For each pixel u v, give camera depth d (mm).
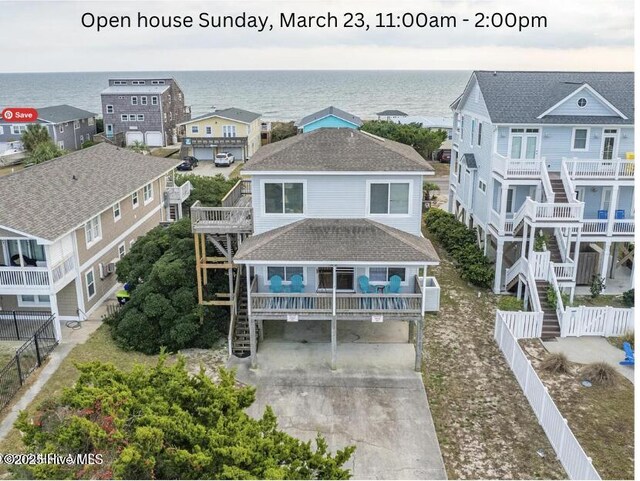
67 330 21938
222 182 39375
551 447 15070
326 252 18875
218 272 22812
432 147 56031
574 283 23062
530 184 24875
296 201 20953
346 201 20922
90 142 66938
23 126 64062
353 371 19062
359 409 16891
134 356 20250
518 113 25781
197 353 20562
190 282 21625
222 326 21875
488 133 27125
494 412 16703
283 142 24531
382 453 14867
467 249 28641
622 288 25766
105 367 12656
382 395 17641
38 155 50125
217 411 11570
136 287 22484
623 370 18719
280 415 16562
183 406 12031
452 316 23406
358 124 55438
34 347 20031
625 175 24469
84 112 73312
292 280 20031
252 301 18812
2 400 16812
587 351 20094
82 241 22812
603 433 15398
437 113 140250
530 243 23531
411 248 19016
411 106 159750
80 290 22562
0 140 64812
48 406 11867
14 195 21781
